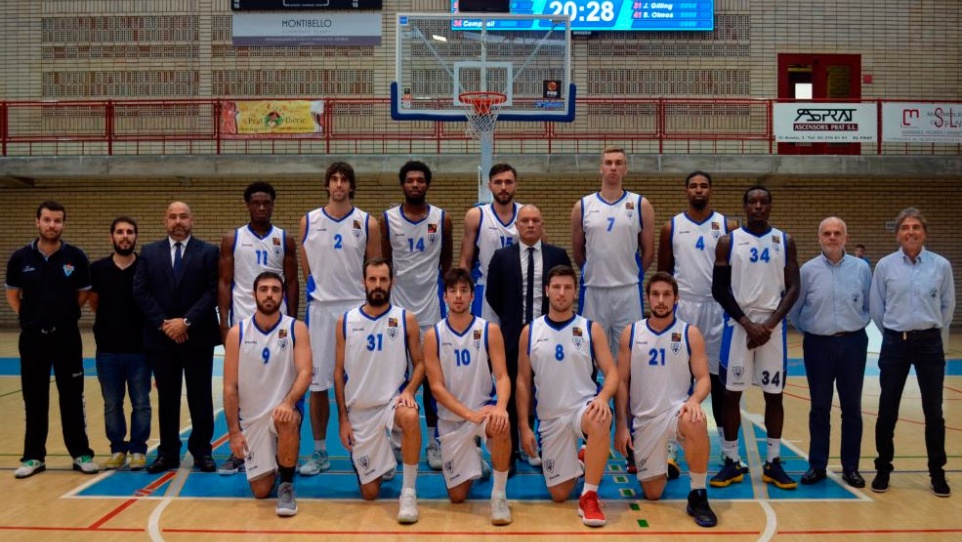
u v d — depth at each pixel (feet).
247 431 14.70
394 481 16.26
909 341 15.12
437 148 44.37
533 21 30.76
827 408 15.94
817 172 42.83
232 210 46.57
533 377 15.15
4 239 47.16
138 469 16.93
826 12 46.01
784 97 45.75
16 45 46.93
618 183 17.20
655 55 45.55
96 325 16.90
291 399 14.30
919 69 46.16
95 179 46.91
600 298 17.19
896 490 15.52
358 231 16.94
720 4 45.68
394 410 14.08
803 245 46.24
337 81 45.83
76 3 46.68
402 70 30.71
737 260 15.62
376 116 45.68
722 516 13.85
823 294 15.71
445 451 14.52
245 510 14.17
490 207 17.79
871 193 46.34
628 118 45.34
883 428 15.35
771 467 15.87
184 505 14.47
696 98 45.01
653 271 45.85
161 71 46.29
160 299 16.39
